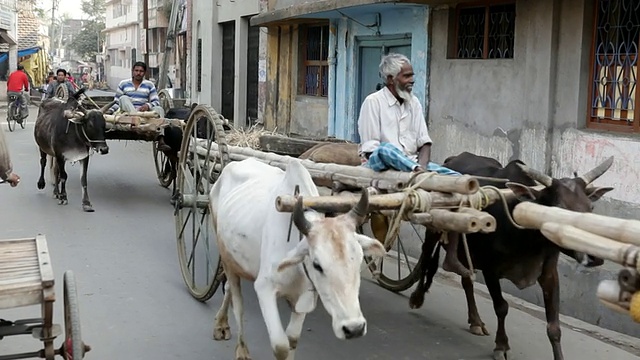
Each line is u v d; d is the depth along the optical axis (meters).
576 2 7.55
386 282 7.21
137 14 51.06
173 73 27.47
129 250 8.44
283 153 7.38
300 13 11.73
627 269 2.92
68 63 83.62
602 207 7.21
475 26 9.34
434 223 4.49
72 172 13.96
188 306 6.65
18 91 21.66
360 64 11.98
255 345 5.77
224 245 5.16
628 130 7.16
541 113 8.01
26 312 6.37
